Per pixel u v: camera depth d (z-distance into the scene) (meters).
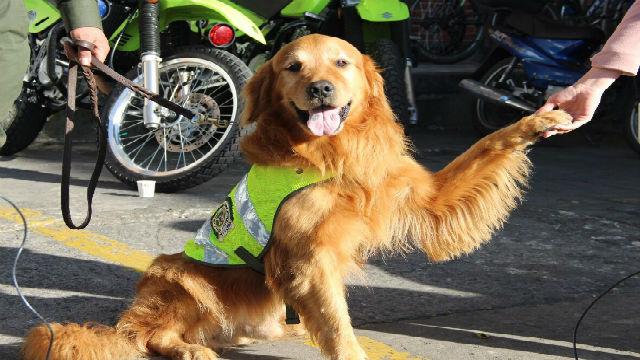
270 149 3.21
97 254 4.49
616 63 2.94
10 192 5.90
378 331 3.53
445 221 3.33
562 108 3.13
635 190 6.54
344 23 6.83
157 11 5.68
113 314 3.64
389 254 4.62
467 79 8.74
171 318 3.22
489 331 3.54
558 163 7.90
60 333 3.03
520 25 8.50
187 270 3.27
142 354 3.20
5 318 3.53
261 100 3.37
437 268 4.43
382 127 3.29
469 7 11.41
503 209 3.35
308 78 3.14
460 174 3.28
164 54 6.15
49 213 5.27
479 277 4.30
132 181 5.97
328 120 3.09
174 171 5.92
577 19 9.52
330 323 3.01
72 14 3.31
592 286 4.19
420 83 9.98
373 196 3.14
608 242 5.01
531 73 8.44
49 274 4.13
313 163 3.12
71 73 3.36
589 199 6.17
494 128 9.07
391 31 6.92
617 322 3.66
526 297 4.01
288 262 3.08
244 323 3.38
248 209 3.18
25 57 3.06
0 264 4.25
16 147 7.39
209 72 6.16
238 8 6.84
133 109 6.81
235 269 3.27
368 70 3.38
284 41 6.99
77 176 6.58
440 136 9.48
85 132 8.74
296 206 3.06
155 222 5.18
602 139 9.27
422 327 3.59
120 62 6.68
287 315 3.22
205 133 6.04
